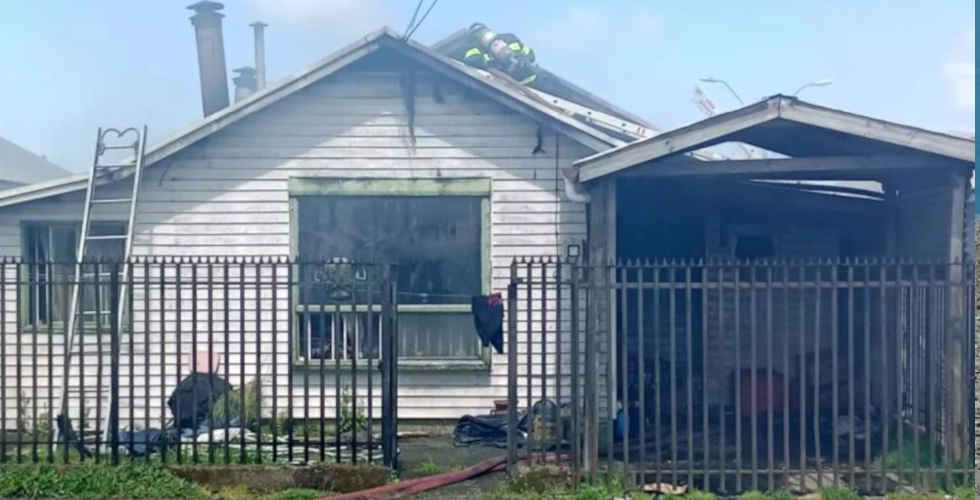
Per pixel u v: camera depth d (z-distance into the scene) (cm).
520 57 1551
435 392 1120
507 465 824
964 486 802
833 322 796
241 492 809
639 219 1198
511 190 1122
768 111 878
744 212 1200
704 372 794
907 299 964
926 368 901
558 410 820
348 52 1097
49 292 884
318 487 816
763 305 1203
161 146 1105
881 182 1066
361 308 1107
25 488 792
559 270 809
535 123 1121
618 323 1128
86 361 1117
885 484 798
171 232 1122
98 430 841
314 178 1123
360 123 1126
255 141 1124
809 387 1179
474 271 1124
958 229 885
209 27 1358
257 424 836
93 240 1128
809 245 1222
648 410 1148
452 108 1126
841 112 876
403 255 1125
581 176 902
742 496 785
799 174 970
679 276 1203
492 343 1040
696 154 1134
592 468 809
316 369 1102
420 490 814
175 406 905
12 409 1097
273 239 1122
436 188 1123
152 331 1109
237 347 1107
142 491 798
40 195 1126
